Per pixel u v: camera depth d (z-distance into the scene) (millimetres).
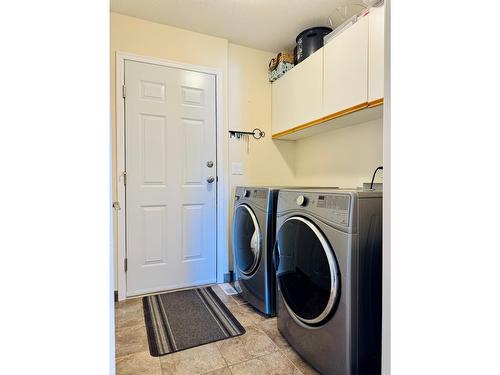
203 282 2395
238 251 2197
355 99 1636
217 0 1892
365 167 2016
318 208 1249
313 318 1242
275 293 1792
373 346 1123
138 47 2127
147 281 2182
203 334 1581
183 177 2314
